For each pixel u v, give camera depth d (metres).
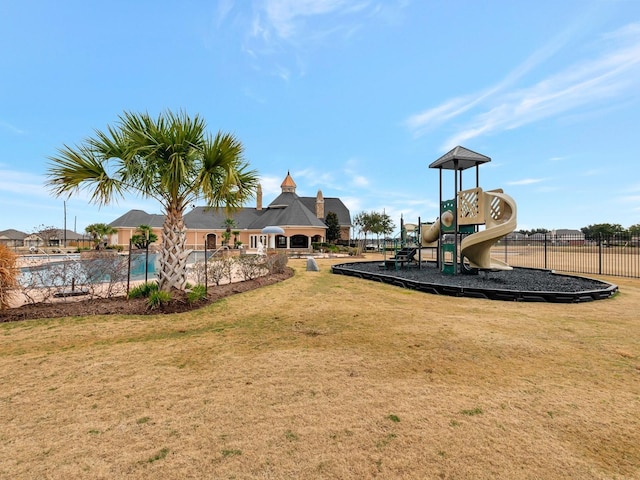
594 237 20.34
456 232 12.47
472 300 8.02
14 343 4.70
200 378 3.52
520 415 2.79
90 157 6.68
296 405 2.94
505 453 2.29
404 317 6.23
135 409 2.87
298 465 2.15
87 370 3.73
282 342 4.75
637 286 10.23
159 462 2.18
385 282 11.27
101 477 2.03
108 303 7.11
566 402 3.02
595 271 15.36
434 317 6.23
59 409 2.87
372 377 3.54
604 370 3.76
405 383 3.40
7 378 3.51
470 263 12.76
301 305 7.36
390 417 2.74
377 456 2.25
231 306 7.21
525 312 6.67
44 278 7.16
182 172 6.41
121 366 3.86
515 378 3.54
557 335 5.06
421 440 2.43
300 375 3.59
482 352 4.31
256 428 2.57
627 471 2.12
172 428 2.57
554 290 8.39
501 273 12.40
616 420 2.73
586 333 5.17
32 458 2.21
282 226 36.34
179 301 6.95
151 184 6.98
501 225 10.70
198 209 40.66
